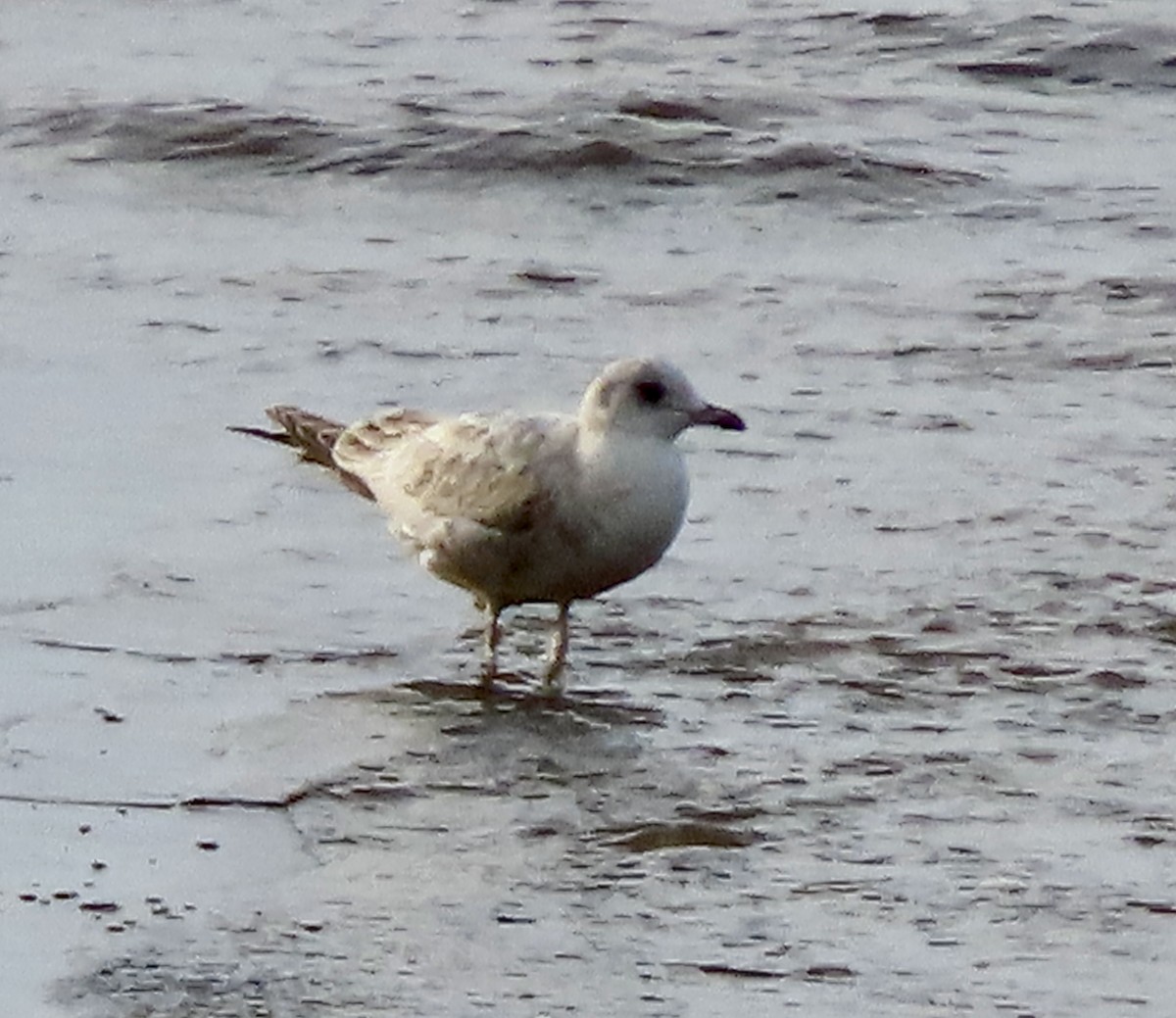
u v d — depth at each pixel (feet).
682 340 62.39
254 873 36.60
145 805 38.58
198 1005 32.99
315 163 74.95
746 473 52.95
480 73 82.07
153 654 44.09
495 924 35.17
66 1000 33.04
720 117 77.46
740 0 88.69
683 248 69.62
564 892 36.09
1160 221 71.51
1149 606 46.19
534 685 43.11
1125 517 50.55
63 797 38.78
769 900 35.88
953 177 73.67
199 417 56.18
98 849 37.17
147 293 65.21
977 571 47.80
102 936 34.65
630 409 42.16
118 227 70.74
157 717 41.63
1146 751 40.65
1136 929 35.14
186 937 34.68
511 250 69.26
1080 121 79.30
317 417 48.16
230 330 62.44
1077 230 70.90
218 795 38.93
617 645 44.68
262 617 45.73
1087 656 44.09
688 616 45.75
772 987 33.60
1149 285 66.18
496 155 74.59
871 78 82.17
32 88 80.64
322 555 48.60
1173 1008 33.17
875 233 70.64
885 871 36.70
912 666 43.78
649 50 84.64
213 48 85.40
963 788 39.34
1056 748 40.73
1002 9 86.38
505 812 38.50
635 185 73.26
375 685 43.11
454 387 58.80
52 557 48.08
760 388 58.65
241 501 51.13
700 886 36.29
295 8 90.22
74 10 89.76
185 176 74.64
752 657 44.16
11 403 56.70
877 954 34.42
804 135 76.02
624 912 35.53
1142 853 37.29
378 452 45.83
